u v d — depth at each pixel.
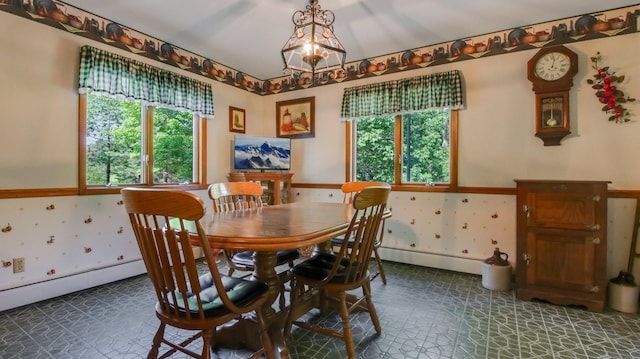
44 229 2.38
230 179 3.91
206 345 1.24
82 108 2.59
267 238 1.26
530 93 2.80
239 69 4.01
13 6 2.22
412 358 1.65
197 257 3.45
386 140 3.60
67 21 2.48
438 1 2.40
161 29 2.91
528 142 2.82
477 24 2.77
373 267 3.28
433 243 3.26
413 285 2.74
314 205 2.58
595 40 2.56
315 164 4.05
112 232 2.79
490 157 2.98
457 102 3.05
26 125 2.29
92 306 2.28
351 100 3.66
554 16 2.62
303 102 4.11
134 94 2.86
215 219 1.76
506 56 2.89
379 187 1.62
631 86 2.46
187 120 3.52
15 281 2.23
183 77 3.31
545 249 2.36
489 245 2.99
